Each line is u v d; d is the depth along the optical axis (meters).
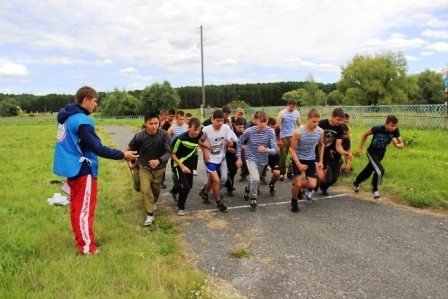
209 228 4.98
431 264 3.78
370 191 6.54
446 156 8.91
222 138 5.74
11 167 9.66
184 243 4.47
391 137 5.91
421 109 18.08
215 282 3.49
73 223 3.95
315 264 3.82
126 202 6.19
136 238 4.48
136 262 3.71
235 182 7.73
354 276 3.55
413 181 6.68
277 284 3.44
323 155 6.14
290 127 7.59
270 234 4.68
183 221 5.30
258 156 5.73
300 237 4.54
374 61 50.78
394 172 7.29
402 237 4.49
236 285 3.44
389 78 51.38
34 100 100.69
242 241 4.48
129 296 3.04
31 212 5.44
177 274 3.51
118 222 5.08
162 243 4.39
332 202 6.02
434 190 6.09
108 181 8.01
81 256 3.87
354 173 7.52
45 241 4.20
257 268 3.76
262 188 7.09
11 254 3.79
